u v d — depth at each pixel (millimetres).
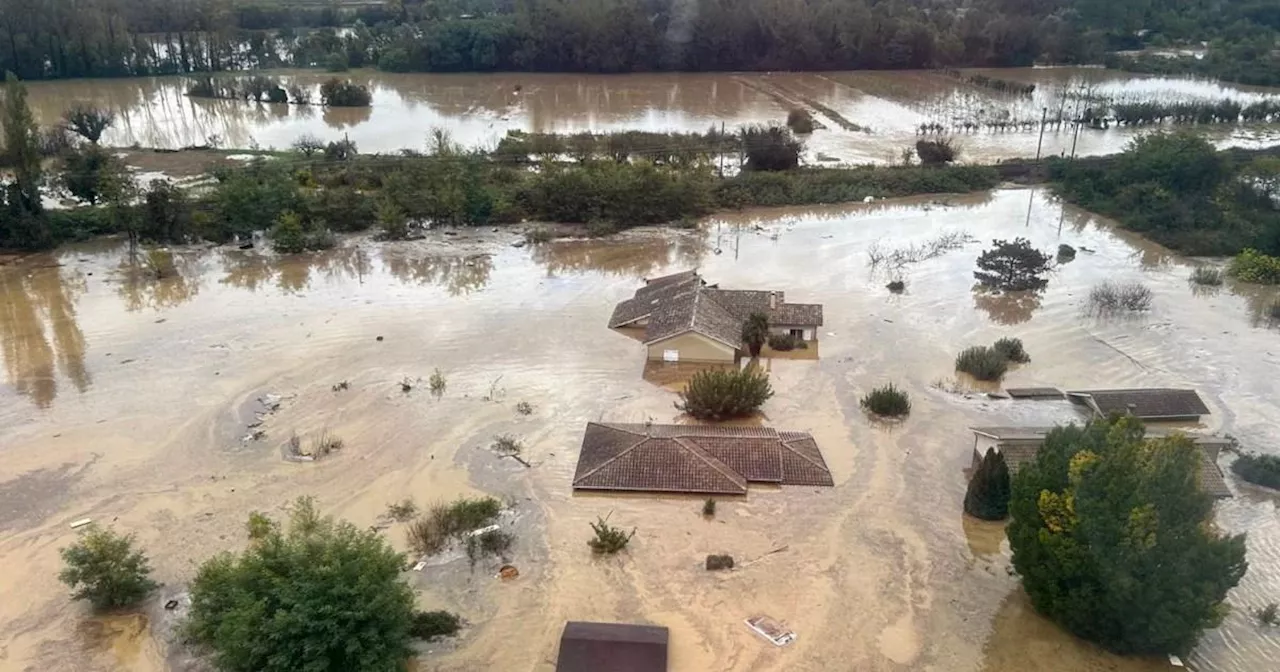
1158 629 22438
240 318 46312
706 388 35906
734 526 29312
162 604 25609
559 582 26562
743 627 24859
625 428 33625
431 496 30766
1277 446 34562
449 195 61938
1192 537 22312
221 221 58875
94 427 35219
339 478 31750
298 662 20203
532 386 38875
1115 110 96312
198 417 35906
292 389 38281
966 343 44156
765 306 44844
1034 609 25609
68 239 58438
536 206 64062
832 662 23656
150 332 44438
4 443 34031
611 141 77375
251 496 30688
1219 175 65500
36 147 57375
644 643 22672
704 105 105875
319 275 53188
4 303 48312
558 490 31125
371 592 21234
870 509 30359
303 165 70562
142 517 29562
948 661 23750
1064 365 41781
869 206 69812
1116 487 23078
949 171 74000
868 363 41844
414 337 43938
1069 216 66688
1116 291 49406
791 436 33906
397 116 100062
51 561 27391
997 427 35312
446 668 23219
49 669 23297
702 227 64188
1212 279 52188
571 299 49500
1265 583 26594
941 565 27594
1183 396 37000
